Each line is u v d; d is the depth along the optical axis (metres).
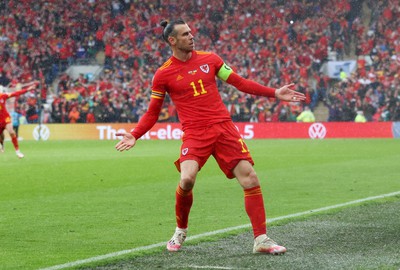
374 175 33.38
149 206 23.34
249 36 86.75
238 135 14.73
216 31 88.19
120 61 85.81
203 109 14.59
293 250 14.58
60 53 86.56
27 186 30.09
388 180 30.92
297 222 18.56
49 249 15.59
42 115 80.56
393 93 76.62
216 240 16.08
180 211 14.88
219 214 21.00
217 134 14.55
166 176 34.31
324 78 79.81
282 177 32.91
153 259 13.96
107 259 13.99
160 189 28.73
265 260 13.55
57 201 24.98
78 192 27.84
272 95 14.63
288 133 74.69
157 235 17.41
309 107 78.81
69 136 77.31
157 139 75.50
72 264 13.66
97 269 13.16
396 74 79.00
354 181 30.64
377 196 24.61
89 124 77.19
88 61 87.06
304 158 45.00
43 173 36.03
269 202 23.80
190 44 14.55
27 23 88.44
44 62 85.88
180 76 14.63
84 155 49.84
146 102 80.06
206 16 88.94
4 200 25.41
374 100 77.06
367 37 84.12
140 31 88.00
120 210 22.38
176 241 14.93
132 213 21.66
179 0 90.06
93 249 15.53
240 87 14.77
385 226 17.75
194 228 18.20
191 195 14.84
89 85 82.25
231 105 77.69
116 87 81.62
